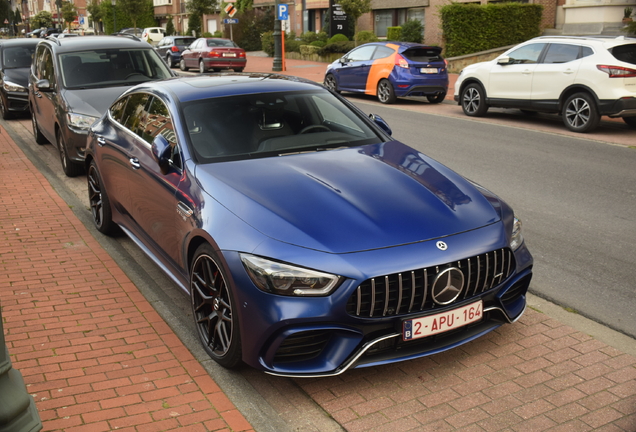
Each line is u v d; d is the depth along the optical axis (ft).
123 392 11.64
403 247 11.21
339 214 11.75
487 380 12.05
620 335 13.92
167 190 14.55
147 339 13.74
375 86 58.44
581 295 16.08
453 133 40.32
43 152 35.76
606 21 77.05
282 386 12.08
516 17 83.66
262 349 11.25
